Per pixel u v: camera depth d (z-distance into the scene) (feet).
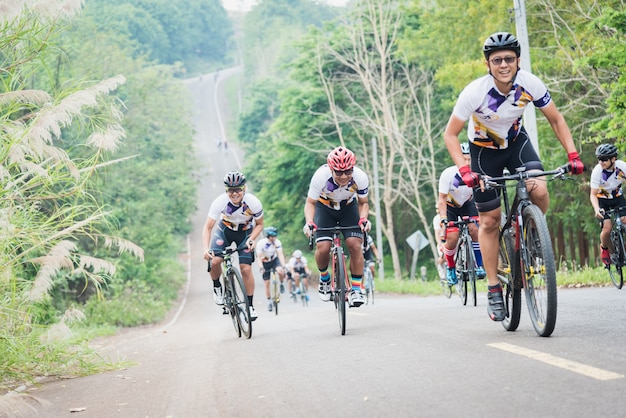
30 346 25.48
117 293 91.25
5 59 26.12
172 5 552.00
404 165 123.85
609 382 12.60
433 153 117.08
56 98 24.80
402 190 130.93
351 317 36.29
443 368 15.74
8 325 25.08
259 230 32.81
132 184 112.37
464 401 12.53
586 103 77.36
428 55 107.34
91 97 23.68
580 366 14.05
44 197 25.54
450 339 20.43
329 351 21.36
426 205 134.72
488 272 20.61
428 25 102.73
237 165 314.14
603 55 53.67
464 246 34.22
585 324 20.54
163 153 169.37
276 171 138.62
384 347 20.54
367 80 118.32
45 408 18.37
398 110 128.77
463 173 18.78
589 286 48.11
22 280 25.46
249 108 304.50
